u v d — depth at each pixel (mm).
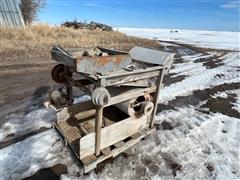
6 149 2674
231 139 3258
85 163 2207
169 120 3795
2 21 10797
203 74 7387
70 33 12453
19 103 4062
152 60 2762
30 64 6809
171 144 3041
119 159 2643
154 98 2920
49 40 9617
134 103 2730
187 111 4246
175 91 5406
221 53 13336
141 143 3008
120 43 13484
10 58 7094
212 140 3209
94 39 12242
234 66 9188
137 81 2553
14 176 2250
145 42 16188
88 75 2033
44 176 2295
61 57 2252
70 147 2504
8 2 11172
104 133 2334
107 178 2318
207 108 4461
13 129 3148
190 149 2955
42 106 3990
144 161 2643
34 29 11266
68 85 2959
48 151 2695
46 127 3270
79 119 2986
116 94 2506
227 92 5605
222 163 2695
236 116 4129
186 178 2406
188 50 14078
